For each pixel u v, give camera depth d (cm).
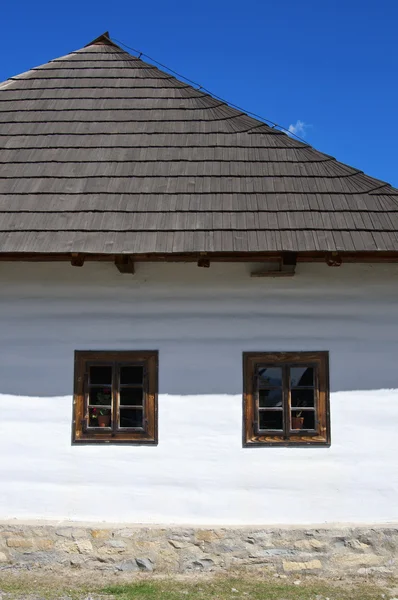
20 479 584
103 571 554
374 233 561
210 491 577
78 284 605
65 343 599
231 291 599
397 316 595
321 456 580
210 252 540
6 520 575
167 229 564
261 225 568
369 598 500
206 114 723
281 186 618
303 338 594
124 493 579
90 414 598
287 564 555
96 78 785
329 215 581
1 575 544
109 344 598
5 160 657
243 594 505
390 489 577
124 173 637
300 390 602
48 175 636
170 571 554
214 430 584
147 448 584
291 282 599
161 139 685
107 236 559
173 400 589
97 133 694
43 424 590
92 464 583
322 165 650
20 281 607
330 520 573
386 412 585
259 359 592
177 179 629
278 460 580
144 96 753
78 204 596
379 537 559
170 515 575
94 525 565
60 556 559
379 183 632
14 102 744
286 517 573
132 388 600
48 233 563
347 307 596
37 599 490
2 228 569
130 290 603
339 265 577
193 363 593
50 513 579
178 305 600
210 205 594
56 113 727
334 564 555
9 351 600
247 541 559
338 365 591
